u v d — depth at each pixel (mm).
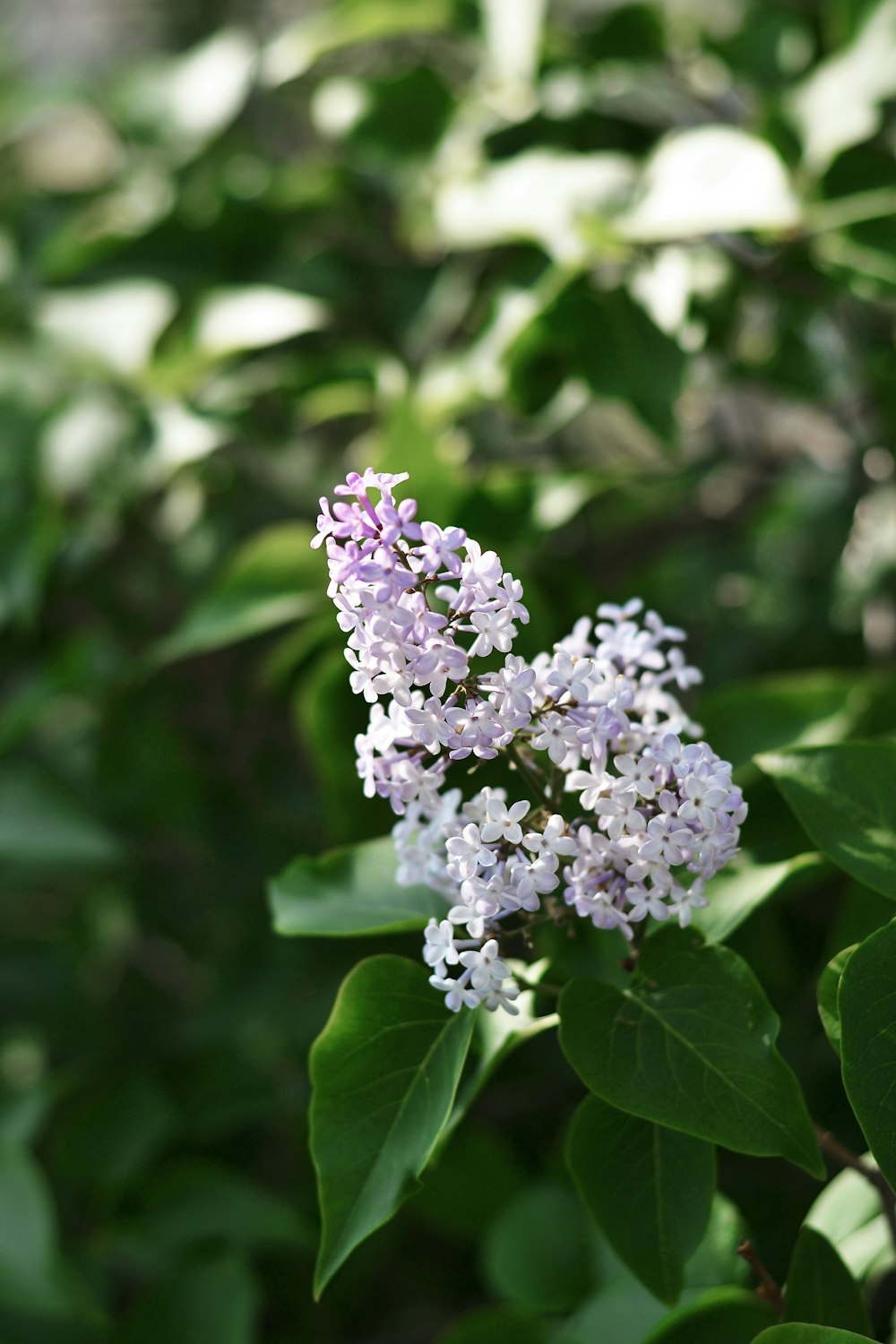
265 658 961
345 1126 468
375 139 927
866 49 784
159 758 920
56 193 1050
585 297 789
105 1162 875
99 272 973
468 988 485
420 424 738
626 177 806
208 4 1369
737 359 890
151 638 993
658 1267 471
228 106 983
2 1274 745
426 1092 469
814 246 744
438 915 519
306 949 876
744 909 511
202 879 950
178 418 911
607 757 473
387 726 469
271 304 899
